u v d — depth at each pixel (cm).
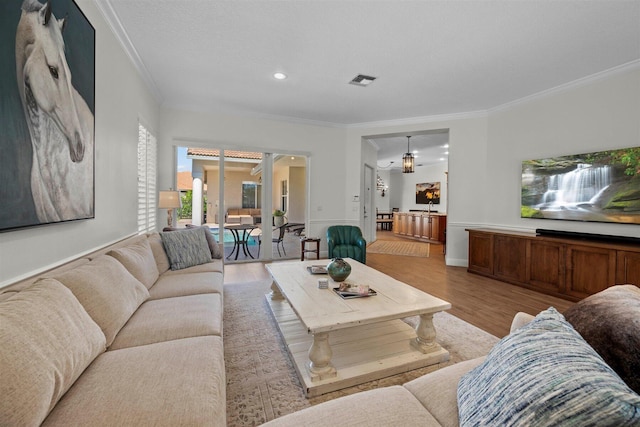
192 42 285
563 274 340
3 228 117
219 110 490
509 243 405
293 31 267
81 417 90
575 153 372
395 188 1240
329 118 543
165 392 104
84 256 193
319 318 180
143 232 354
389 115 523
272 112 507
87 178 195
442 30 262
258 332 247
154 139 416
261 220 547
